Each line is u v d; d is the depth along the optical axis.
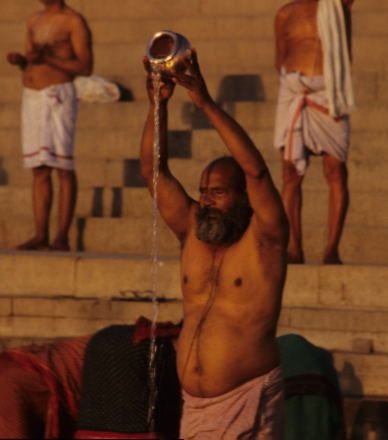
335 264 18.81
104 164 24.31
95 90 24.75
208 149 23.86
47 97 21.53
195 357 12.09
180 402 12.51
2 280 18.86
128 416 11.91
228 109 24.36
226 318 12.06
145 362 11.98
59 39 21.88
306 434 14.74
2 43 27.14
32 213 23.86
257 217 11.88
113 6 26.72
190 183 23.33
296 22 19.92
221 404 12.02
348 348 17.44
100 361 11.97
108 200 23.78
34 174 21.55
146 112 24.66
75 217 23.22
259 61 25.83
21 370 12.36
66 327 18.42
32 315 18.50
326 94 19.50
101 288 18.56
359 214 22.44
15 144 25.05
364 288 17.72
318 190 22.50
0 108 25.30
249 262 12.00
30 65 21.81
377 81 24.06
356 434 16.69
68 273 18.66
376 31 25.28
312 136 19.50
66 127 21.55
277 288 12.01
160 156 12.38
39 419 12.41
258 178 11.67
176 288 18.39
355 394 16.92
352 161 22.72
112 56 26.42
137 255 21.34
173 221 12.51
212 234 11.99
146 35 26.58
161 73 11.56
